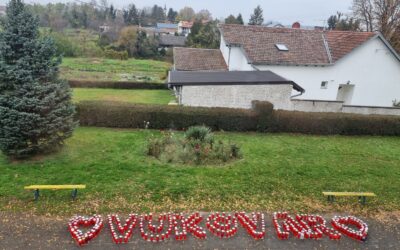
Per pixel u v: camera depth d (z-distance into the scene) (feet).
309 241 26.81
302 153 45.83
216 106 60.64
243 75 67.26
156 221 28.19
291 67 79.61
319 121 55.52
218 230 27.09
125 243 25.35
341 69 82.48
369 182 37.58
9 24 35.63
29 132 36.27
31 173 34.88
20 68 35.53
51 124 37.14
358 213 31.32
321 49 84.84
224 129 54.75
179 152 40.27
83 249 24.40
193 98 59.82
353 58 82.17
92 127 53.11
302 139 52.85
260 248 25.64
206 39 214.90
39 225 26.84
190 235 26.71
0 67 34.71
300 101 64.13
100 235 26.11
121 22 333.01
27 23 35.86
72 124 40.65
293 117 55.16
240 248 25.50
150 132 51.93
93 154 40.93
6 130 35.27
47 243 24.77
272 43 83.66
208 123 54.19
